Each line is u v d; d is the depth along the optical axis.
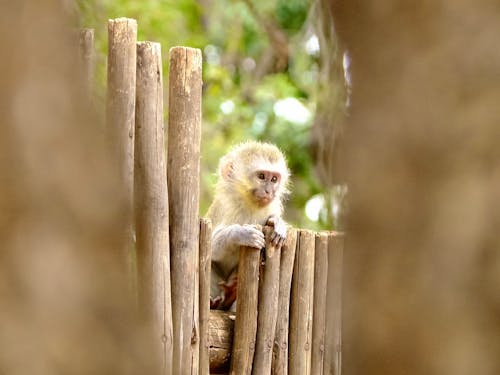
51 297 4.58
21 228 4.57
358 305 5.22
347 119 5.46
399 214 5.12
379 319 5.14
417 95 5.12
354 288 5.25
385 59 5.22
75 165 4.75
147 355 5.06
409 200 5.09
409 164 5.11
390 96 5.20
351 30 5.38
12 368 4.47
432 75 5.10
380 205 5.17
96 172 4.84
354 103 5.35
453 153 5.02
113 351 4.80
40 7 4.73
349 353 5.25
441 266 5.00
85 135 4.82
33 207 4.61
